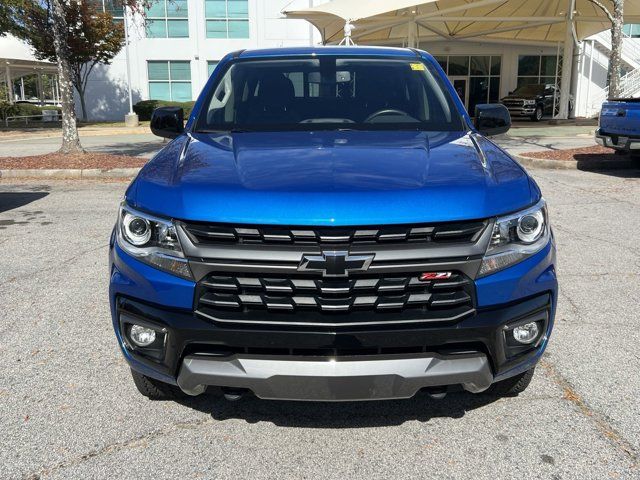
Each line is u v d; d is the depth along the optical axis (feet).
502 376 8.85
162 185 9.00
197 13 102.63
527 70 110.01
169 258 8.43
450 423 9.99
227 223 8.12
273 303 8.13
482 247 8.29
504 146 53.78
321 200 8.12
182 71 105.29
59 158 41.55
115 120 107.55
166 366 8.73
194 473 8.75
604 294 16.12
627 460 8.96
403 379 8.23
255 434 9.72
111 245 9.82
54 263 18.95
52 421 10.09
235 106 12.71
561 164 40.16
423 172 8.94
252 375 8.25
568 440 9.48
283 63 13.67
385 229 8.07
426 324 8.17
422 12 76.23
